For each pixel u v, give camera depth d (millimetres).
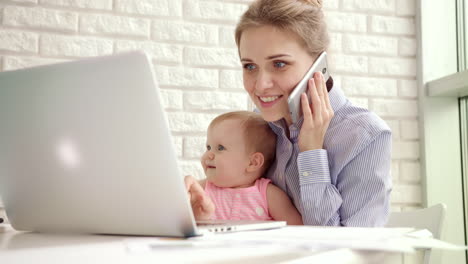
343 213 1247
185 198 647
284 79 1213
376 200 1227
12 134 733
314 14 1261
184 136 2195
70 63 632
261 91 1225
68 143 690
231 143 1374
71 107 660
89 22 2148
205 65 2250
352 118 1280
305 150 1223
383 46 2457
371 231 747
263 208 1330
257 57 1219
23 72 669
